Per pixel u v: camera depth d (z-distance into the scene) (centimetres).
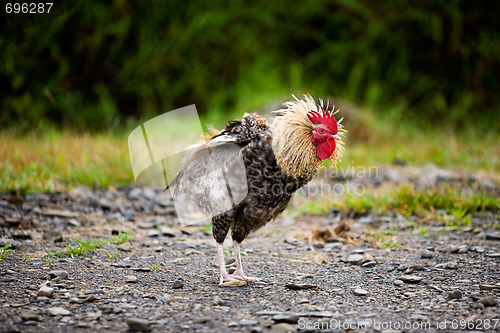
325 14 1659
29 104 1416
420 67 1667
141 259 637
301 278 578
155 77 1560
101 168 1014
